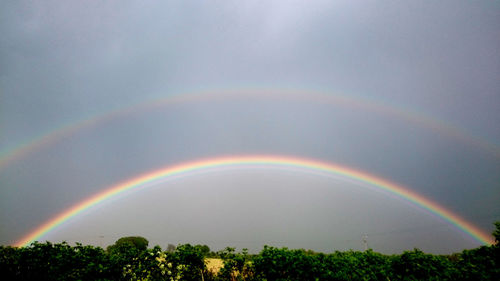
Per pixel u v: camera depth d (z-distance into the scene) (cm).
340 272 882
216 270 962
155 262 912
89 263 847
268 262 887
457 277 886
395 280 941
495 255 926
